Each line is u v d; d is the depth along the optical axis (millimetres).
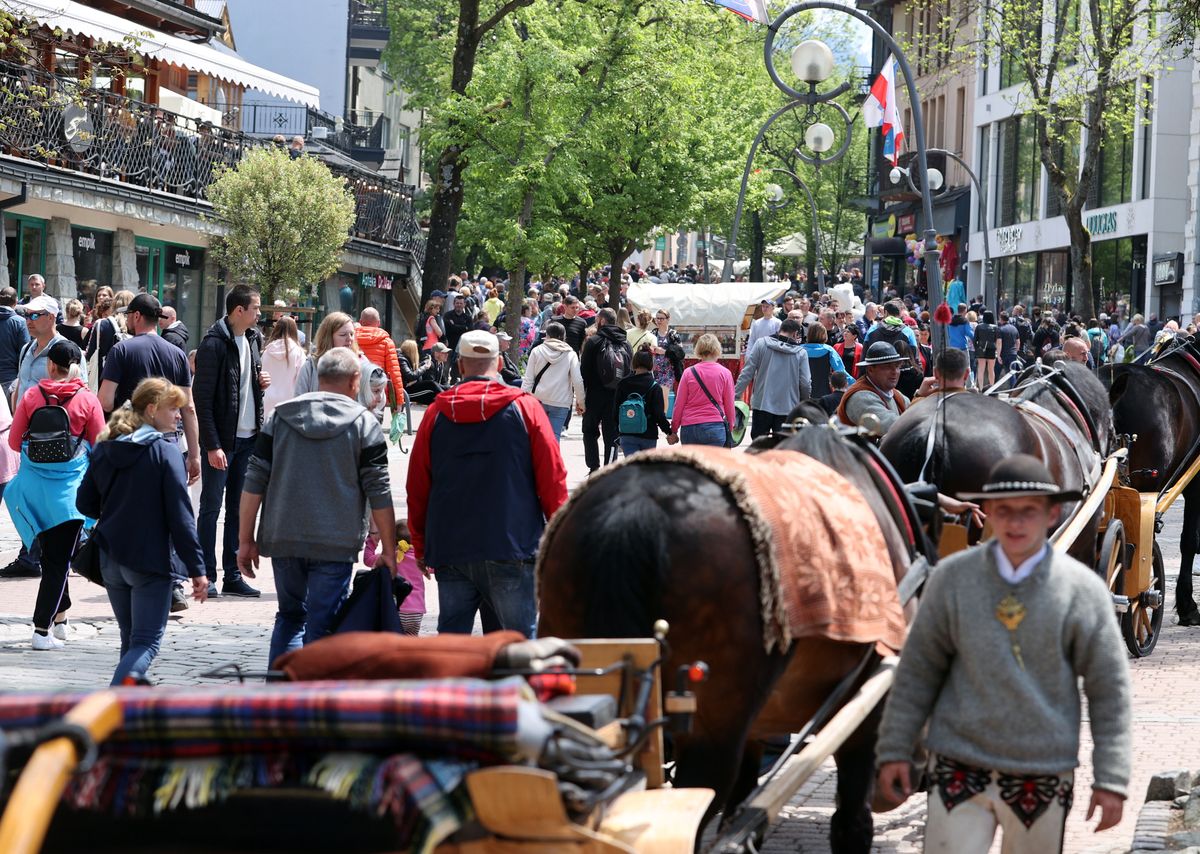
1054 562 6129
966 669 6172
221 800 4418
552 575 6000
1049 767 6062
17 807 3756
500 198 44938
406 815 4301
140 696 4449
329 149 61562
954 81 78812
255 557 10883
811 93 26984
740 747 5941
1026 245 68500
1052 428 11719
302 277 37094
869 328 39125
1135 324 46875
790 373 24000
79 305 23766
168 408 10883
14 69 29891
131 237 37688
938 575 6266
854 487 7262
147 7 39125
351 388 10812
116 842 4453
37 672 12344
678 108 52562
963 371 11445
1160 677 13234
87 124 32719
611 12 46406
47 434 13266
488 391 9961
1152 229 56375
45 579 13352
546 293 56156
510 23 45344
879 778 6375
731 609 5809
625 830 5055
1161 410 15352
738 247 98625
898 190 81812
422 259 55750
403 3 77438
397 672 5082
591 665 5469
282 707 4375
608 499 5965
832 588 6227
